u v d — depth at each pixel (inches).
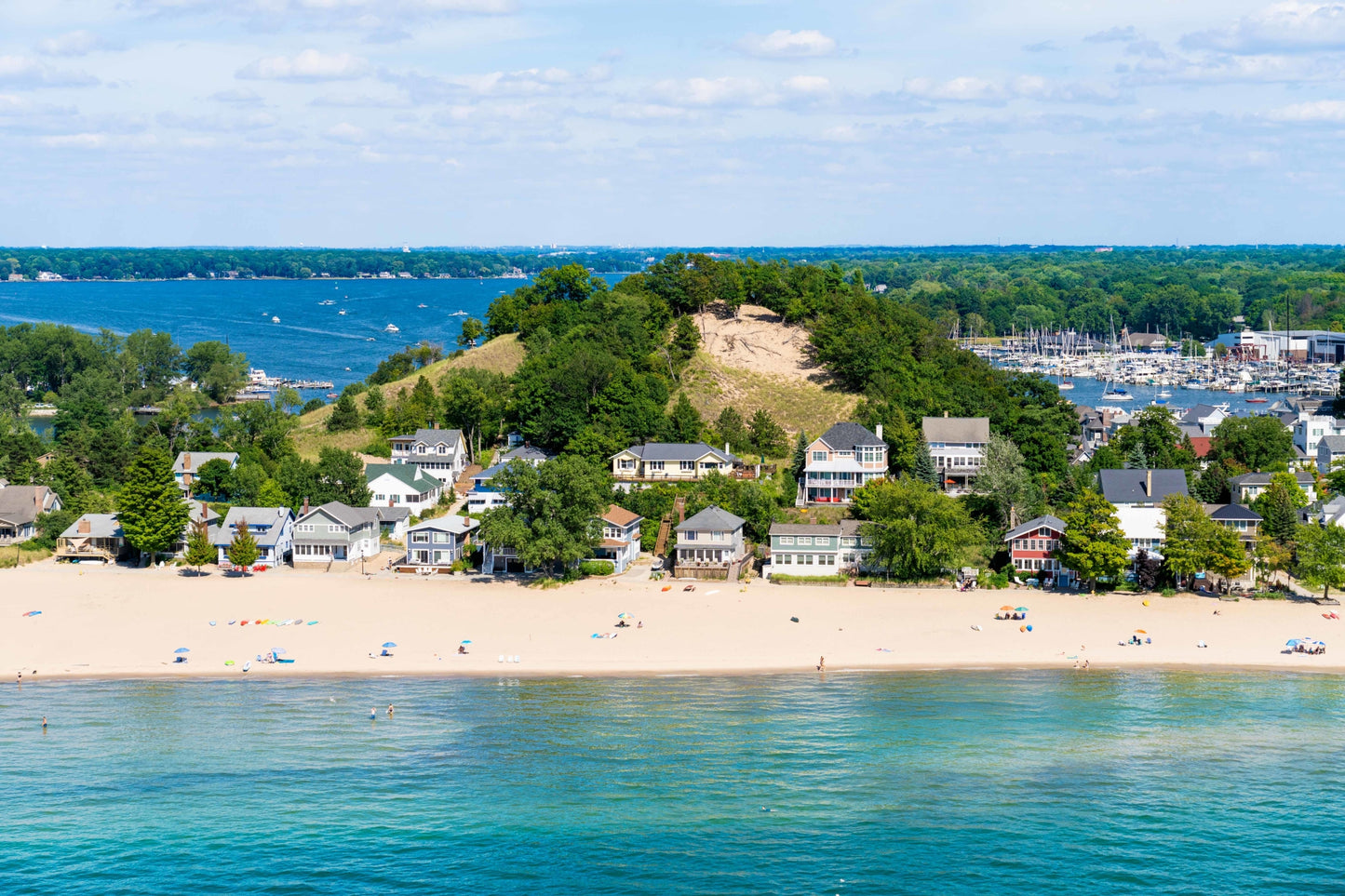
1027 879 3398.1
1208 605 5541.3
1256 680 4781.0
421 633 5315.0
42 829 3659.0
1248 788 3900.1
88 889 3351.4
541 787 3927.2
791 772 4008.4
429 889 3356.3
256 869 3447.3
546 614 5521.7
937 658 5007.4
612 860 3496.6
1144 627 5295.3
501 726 4389.8
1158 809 3774.6
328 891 3346.5
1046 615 5447.8
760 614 5497.1
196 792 3890.3
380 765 4092.0
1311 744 4202.8
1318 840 3587.6
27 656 5068.9
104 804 3814.0
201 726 4397.1
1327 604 5551.2
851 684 4761.3
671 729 4350.4
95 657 5068.9
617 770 4025.6
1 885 3368.6
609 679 4825.3
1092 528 5698.8
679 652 5078.7
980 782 3954.2
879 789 3892.7
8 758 4109.3
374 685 4793.3
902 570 5910.4
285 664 4992.6
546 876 3422.7
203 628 5374.0
